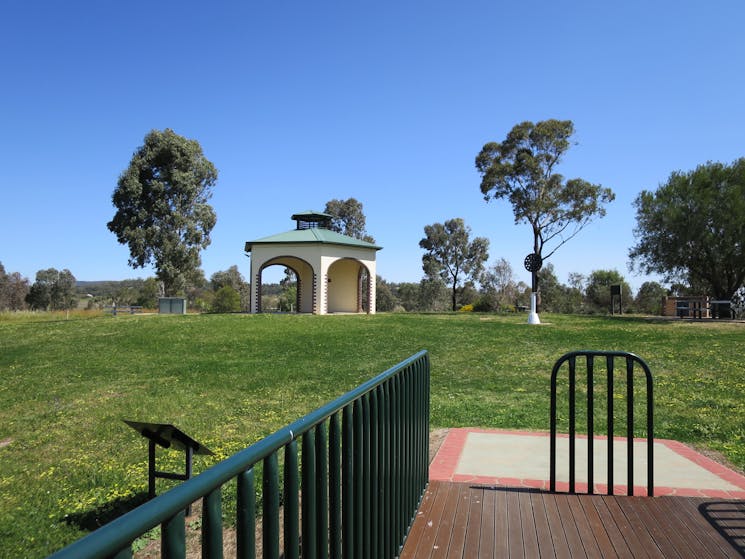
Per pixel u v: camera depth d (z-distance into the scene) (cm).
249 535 158
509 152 3516
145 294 5228
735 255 2583
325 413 217
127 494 520
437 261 5809
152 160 4297
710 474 490
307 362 1299
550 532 357
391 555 315
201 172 4500
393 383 329
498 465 520
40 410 912
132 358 1395
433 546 338
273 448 173
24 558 404
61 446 702
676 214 2642
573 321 2359
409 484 369
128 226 4203
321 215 3403
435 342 1606
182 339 1702
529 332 1847
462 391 948
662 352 1318
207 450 477
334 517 234
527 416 752
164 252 4244
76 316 3338
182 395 970
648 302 4453
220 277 6600
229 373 1168
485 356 1338
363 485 273
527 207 3441
